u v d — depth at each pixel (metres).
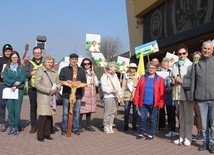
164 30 21.25
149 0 22.53
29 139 9.30
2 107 10.39
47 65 9.25
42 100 9.12
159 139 9.74
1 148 8.05
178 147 8.66
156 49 12.07
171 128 10.23
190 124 8.93
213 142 8.08
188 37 17.66
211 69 8.02
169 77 10.19
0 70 10.30
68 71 10.14
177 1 19.38
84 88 10.64
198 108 8.30
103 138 9.80
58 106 19.72
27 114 15.23
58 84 9.46
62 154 7.65
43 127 9.22
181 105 9.02
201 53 8.98
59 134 10.27
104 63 11.94
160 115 11.10
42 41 14.19
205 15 16.42
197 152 8.08
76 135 10.17
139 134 9.83
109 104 10.74
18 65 9.80
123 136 10.20
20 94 9.85
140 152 8.03
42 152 7.78
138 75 11.41
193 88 8.20
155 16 22.69
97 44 11.79
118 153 7.89
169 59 10.90
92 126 12.16
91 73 11.13
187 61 8.95
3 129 10.41
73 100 9.92
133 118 11.24
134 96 9.95
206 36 16.50
